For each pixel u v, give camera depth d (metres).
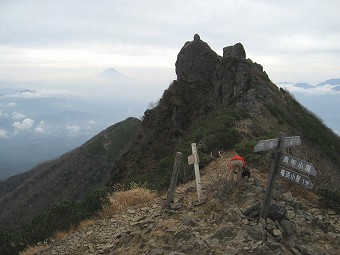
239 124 23.19
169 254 6.84
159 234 8.05
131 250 7.86
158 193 15.00
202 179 13.58
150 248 7.57
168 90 44.69
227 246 6.92
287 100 37.19
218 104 36.66
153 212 10.42
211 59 44.34
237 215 8.15
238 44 41.66
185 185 13.81
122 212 11.82
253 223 7.78
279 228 7.97
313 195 11.80
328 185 14.67
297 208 10.09
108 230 10.36
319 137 31.91
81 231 11.08
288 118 31.11
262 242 6.88
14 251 13.00
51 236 12.34
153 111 44.72
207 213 9.10
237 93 33.59
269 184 8.16
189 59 44.97
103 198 13.05
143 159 38.53
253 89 32.66
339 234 8.77
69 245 10.09
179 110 40.25
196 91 42.75
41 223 13.23
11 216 82.06
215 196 9.74
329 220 9.97
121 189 18.45
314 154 26.73
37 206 85.31
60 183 95.44
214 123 24.75
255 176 12.29
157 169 22.92
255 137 20.53
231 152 17.70
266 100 31.69
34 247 11.88
